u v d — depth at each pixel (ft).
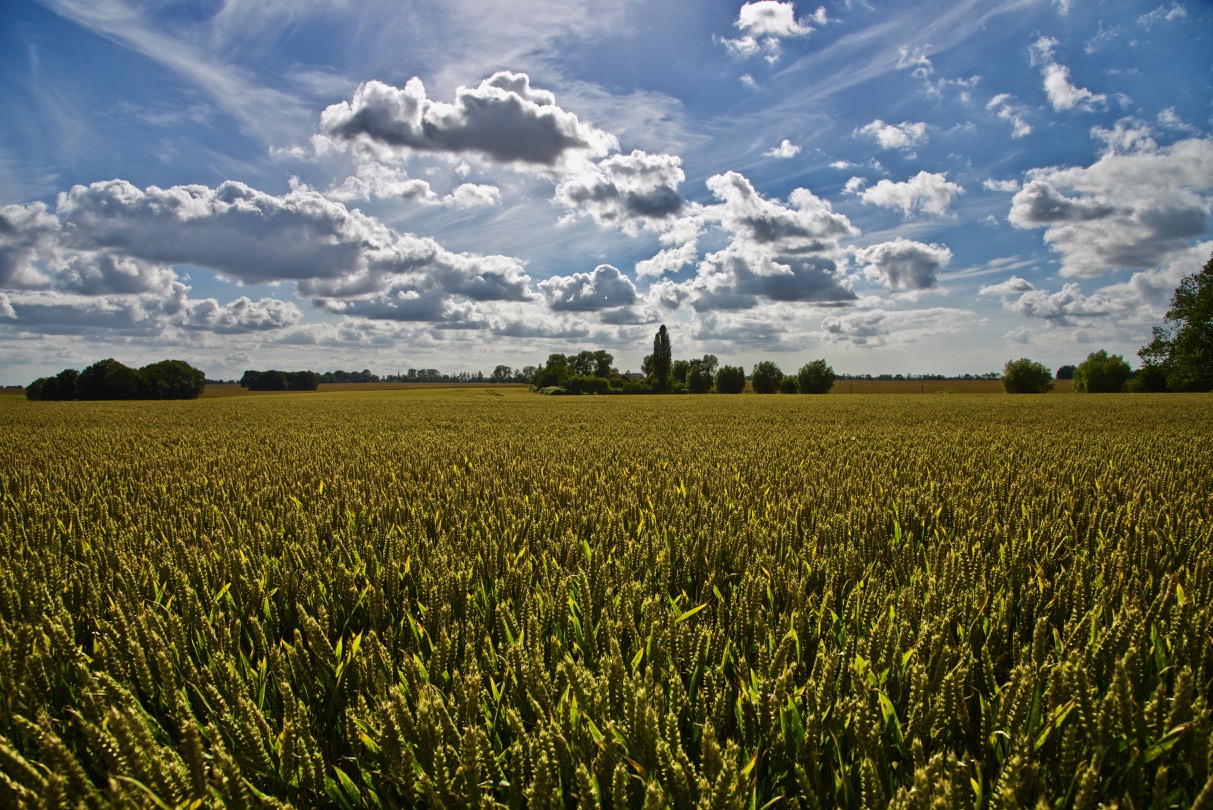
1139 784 5.63
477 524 17.11
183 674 8.21
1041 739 6.29
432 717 5.99
